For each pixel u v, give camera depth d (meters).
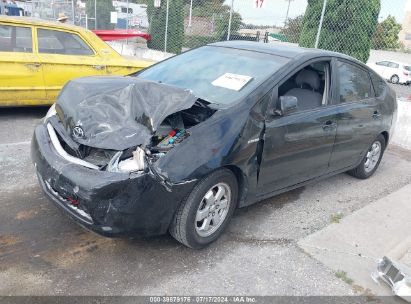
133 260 3.07
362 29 9.95
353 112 4.43
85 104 3.03
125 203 2.70
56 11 18.98
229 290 2.88
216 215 3.31
